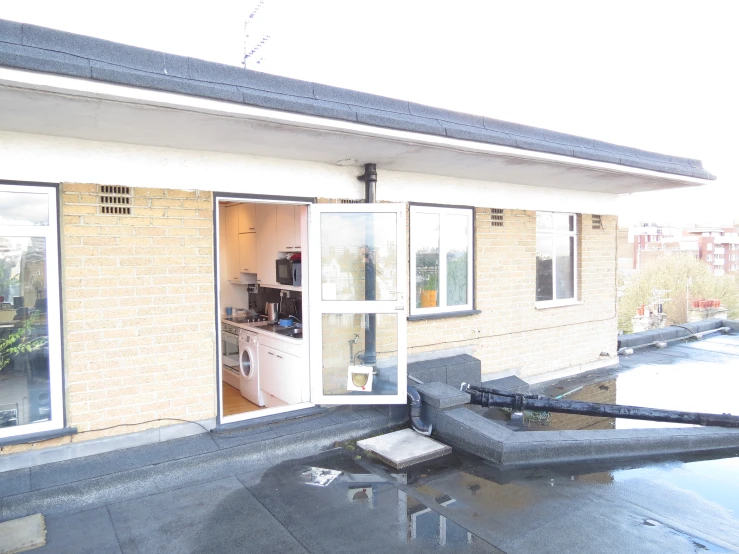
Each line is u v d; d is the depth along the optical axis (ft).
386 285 17.35
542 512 12.12
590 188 25.77
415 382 18.47
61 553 10.43
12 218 12.87
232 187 15.81
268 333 20.52
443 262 21.48
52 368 13.30
